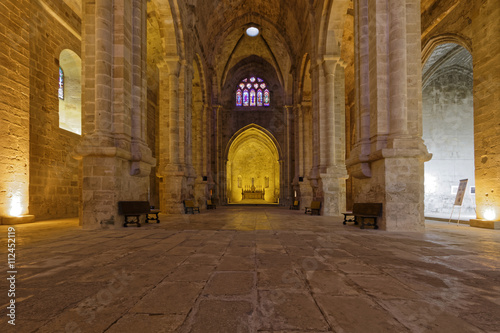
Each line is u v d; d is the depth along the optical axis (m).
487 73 9.88
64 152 15.25
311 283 3.34
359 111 9.56
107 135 8.85
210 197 25.52
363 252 5.09
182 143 15.77
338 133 15.46
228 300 2.83
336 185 14.95
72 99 16.50
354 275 3.66
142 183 10.47
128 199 9.49
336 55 15.06
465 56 16.56
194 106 23.33
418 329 2.22
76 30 16.16
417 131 8.44
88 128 8.91
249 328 2.24
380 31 8.70
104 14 9.03
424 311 2.57
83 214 8.55
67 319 2.39
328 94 15.38
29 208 12.73
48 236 7.07
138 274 3.71
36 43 13.39
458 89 17.83
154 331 2.19
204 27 22.14
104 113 8.91
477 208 10.05
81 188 9.45
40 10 13.62
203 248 5.48
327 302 2.78
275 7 23.30
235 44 30.23
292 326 2.28
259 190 48.53
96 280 3.46
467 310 2.59
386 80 8.62
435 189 17.62
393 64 8.47
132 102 9.91
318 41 15.70
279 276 3.62
